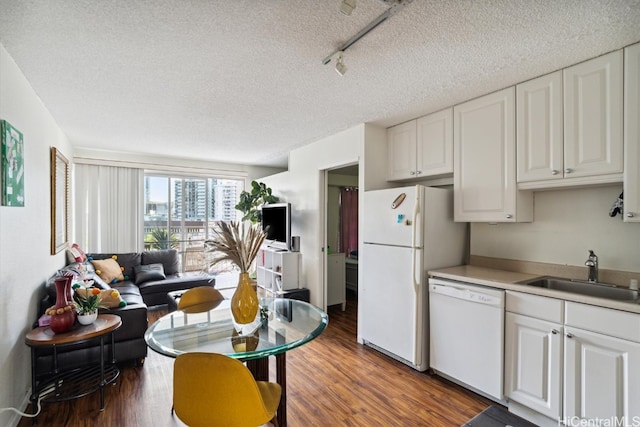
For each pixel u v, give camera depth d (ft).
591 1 4.65
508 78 7.23
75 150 14.97
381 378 8.27
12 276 6.32
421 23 5.22
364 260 10.37
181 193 18.72
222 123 10.89
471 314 7.43
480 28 5.37
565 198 7.66
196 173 18.56
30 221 7.61
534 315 6.38
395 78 7.29
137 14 4.96
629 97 5.74
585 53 6.12
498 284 7.03
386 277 9.45
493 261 9.00
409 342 8.71
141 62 6.57
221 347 5.22
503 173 7.72
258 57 6.37
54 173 9.86
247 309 5.85
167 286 14.15
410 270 8.72
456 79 7.32
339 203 19.06
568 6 4.78
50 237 9.66
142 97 8.52
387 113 9.66
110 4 4.70
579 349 5.75
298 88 7.88
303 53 6.21
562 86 6.72
